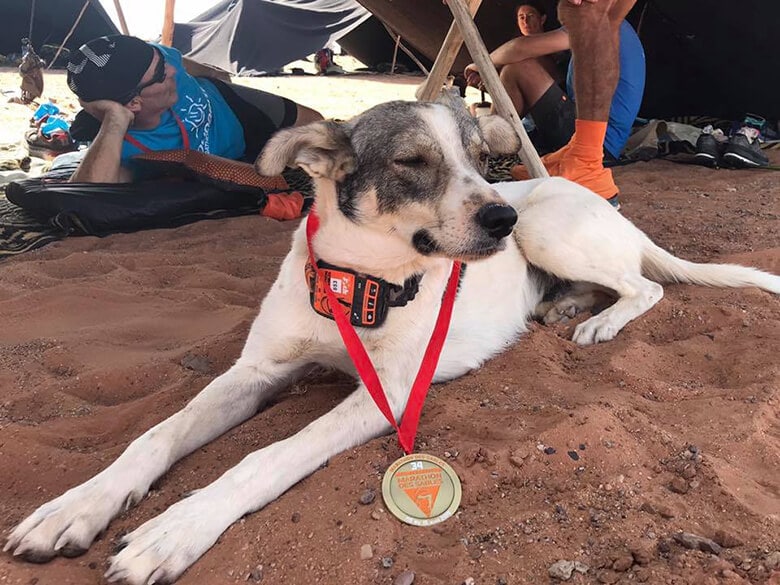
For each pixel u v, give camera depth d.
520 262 0.96
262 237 1.48
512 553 0.51
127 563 0.50
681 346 0.84
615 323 0.89
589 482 0.59
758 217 1.44
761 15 2.25
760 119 2.31
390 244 0.69
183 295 1.12
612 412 0.67
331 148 0.70
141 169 1.63
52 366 0.87
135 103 1.58
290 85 4.52
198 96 1.70
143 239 1.47
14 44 4.71
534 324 0.95
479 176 0.69
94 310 1.08
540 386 0.76
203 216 1.60
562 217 0.95
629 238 0.99
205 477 0.63
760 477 0.60
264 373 0.74
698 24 2.40
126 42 1.54
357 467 0.60
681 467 0.60
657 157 2.08
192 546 0.52
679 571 0.48
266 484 0.57
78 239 1.45
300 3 5.33
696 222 1.41
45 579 0.51
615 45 1.28
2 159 2.04
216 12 5.70
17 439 0.68
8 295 1.13
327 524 0.54
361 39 5.54
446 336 0.77
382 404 0.65
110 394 0.81
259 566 0.51
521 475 0.59
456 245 0.65
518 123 1.22
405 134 0.69
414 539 0.53
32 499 0.62
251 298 1.12
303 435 0.62
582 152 1.37
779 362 0.78
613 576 0.48
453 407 0.71
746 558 0.49
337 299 0.70
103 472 0.60
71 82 1.55
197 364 0.86
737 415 0.68
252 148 1.87
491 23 2.53
